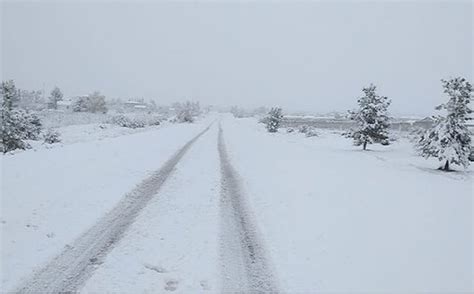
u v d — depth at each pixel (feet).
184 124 185.57
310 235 25.25
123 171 44.88
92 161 49.93
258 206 32.63
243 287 18.52
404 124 203.82
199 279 19.15
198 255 21.99
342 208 30.99
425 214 29.45
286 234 25.61
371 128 99.81
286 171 48.47
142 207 31.01
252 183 41.81
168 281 18.84
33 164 44.96
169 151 66.18
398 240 24.07
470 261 21.02
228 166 53.78
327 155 70.54
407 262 20.93
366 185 40.11
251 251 22.86
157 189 37.50
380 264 20.75
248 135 117.50
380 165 62.28
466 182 48.73
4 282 18.06
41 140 90.94
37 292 17.30
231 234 25.62
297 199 34.01
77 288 17.76
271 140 100.48
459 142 67.00
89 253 21.65
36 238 23.35
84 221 26.73
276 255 22.31
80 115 202.80
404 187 39.88
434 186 41.39
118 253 21.80
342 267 20.54
